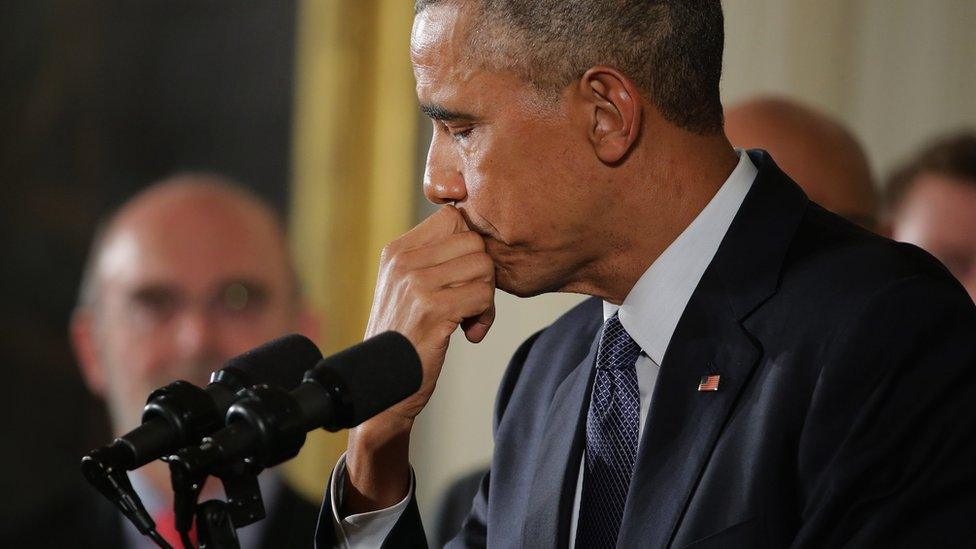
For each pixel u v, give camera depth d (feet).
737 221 17.01
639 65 16.43
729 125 29.99
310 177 35.96
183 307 34.83
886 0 39.34
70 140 34.94
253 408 13.19
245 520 13.42
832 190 29.04
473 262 17.13
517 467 19.49
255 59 35.76
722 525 15.47
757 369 16.12
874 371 15.20
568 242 16.93
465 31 16.49
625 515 16.19
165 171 35.19
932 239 35.83
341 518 18.74
